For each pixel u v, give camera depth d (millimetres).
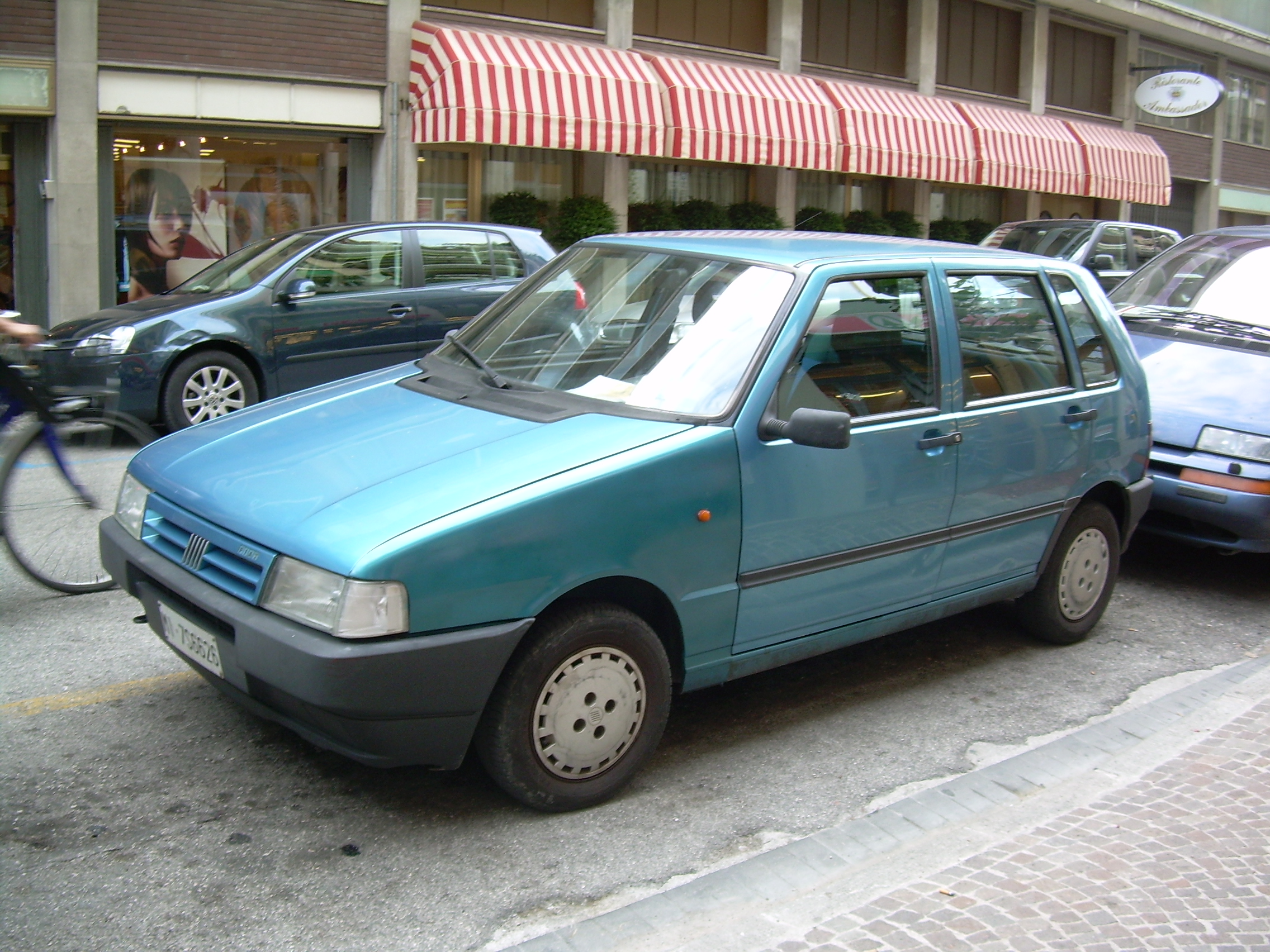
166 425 8891
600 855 3432
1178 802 3637
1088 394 5137
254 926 3010
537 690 3443
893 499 4277
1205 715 4543
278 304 9117
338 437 3855
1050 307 5082
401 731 3221
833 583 4168
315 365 9336
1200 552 7332
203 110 14188
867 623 4379
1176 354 6914
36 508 5297
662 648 3701
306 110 14984
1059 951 2801
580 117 16344
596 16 18219
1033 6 25391
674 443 3664
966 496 4570
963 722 4527
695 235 4836
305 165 15406
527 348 4375
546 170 18266
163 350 8609
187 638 3568
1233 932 2893
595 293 4473
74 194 13438
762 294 4094
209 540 3520
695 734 4320
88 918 3000
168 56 13805
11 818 3471
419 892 3201
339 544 3203
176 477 3826
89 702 4293
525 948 2904
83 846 3342
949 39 24172
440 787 3775
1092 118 27688
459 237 10109
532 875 3307
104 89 13461
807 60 21594
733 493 3773
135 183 14062
